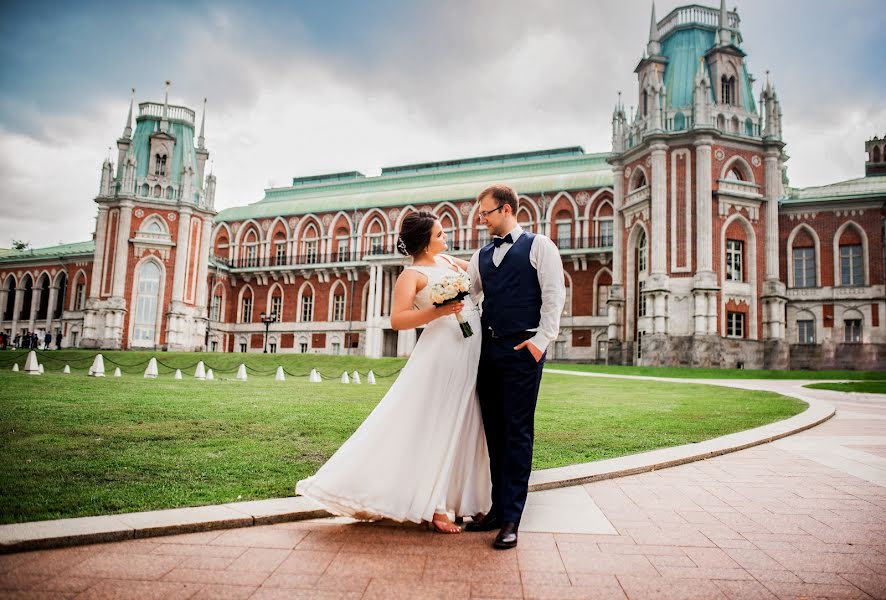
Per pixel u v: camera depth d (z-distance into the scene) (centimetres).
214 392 1451
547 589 330
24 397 1137
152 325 4772
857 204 4097
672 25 4278
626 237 4200
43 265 5862
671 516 484
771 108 3925
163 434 801
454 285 436
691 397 1673
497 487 455
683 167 3828
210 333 5822
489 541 418
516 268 466
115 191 4891
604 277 4916
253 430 859
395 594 319
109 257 4809
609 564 372
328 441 793
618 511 497
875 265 4047
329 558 375
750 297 3784
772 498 545
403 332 4959
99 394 1259
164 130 4984
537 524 459
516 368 449
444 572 355
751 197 3819
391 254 5653
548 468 653
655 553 394
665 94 4088
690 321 3672
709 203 3722
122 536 398
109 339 4634
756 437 880
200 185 5303
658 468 673
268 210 6359
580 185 5138
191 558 368
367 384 2292
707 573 358
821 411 1280
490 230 496
